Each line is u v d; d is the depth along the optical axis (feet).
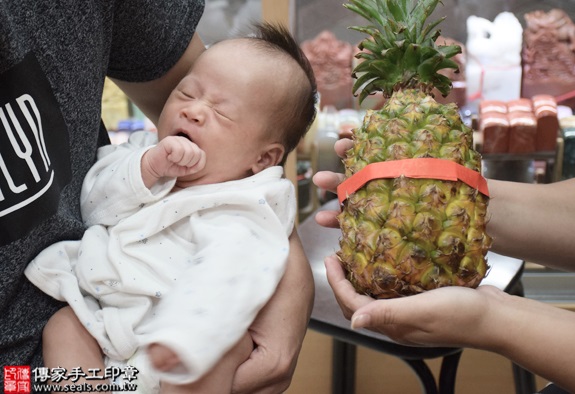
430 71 2.28
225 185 2.83
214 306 2.31
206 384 2.27
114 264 2.55
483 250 2.11
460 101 5.56
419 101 2.21
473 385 5.44
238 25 5.35
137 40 2.82
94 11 2.42
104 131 3.23
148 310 2.51
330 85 5.56
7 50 2.08
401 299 2.03
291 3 5.29
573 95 5.51
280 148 3.06
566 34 5.43
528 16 5.49
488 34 5.54
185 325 2.24
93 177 2.86
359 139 2.28
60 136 2.35
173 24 2.92
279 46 3.14
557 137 5.31
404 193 2.05
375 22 2.45
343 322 3.38
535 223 2.88
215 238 2.58
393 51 2.27
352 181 2.21
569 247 2.90
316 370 5.64
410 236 2.04
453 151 2.10
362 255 2.13
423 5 2.30
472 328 2.12
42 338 2.46
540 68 5.50
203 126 2.86
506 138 5.32
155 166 2.69
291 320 2.53
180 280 2.43
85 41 2.38
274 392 2.54
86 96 2.44
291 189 2.91
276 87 2.96
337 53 5.52
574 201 2.90
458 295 2.06
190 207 2.71
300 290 2.62
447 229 2.04
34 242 2.33
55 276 2.45
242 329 2.32
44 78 2.24
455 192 2.08
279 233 2.68
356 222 2.17
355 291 2.25
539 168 5.57
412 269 2.04
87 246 2.58
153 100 3.32
